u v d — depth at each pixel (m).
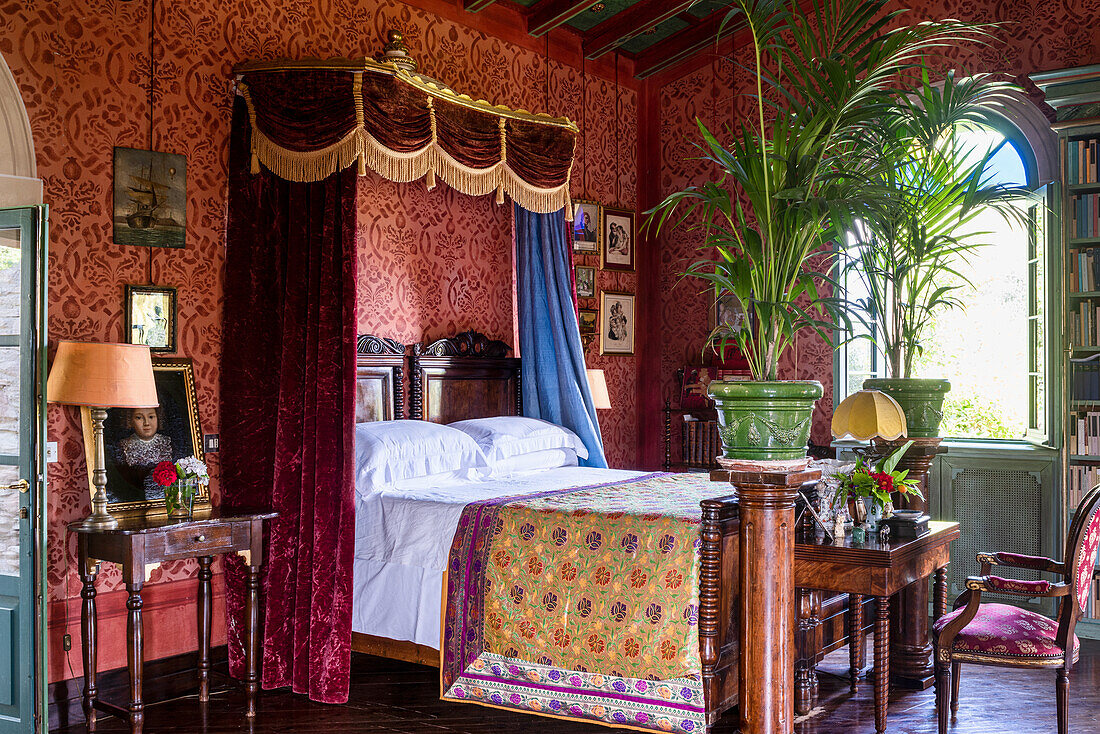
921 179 5.07
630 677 4.16
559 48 7.43
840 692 4.83
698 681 4.03
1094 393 5.95
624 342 8.06
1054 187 6.00
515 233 6.73
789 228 3.40
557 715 4.30
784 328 3.38
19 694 4.04
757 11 3.44
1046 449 6.14
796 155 3.39
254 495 4.98
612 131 7.96
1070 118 6.12
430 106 5.06
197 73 4.98
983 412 6.96
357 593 4.91
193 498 4.54
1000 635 3.96
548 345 6.64
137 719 4.10
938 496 6.58
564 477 5.89
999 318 6.89
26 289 4.00
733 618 4.27
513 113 5.75
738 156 3.49
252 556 4.53
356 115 4.62
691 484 5.55
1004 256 6.86
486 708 4.56
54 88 4.39
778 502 3.48
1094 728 4.31
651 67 8.05
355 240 4.71
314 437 4.72
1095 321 5.94
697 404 7.80
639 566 4.21
